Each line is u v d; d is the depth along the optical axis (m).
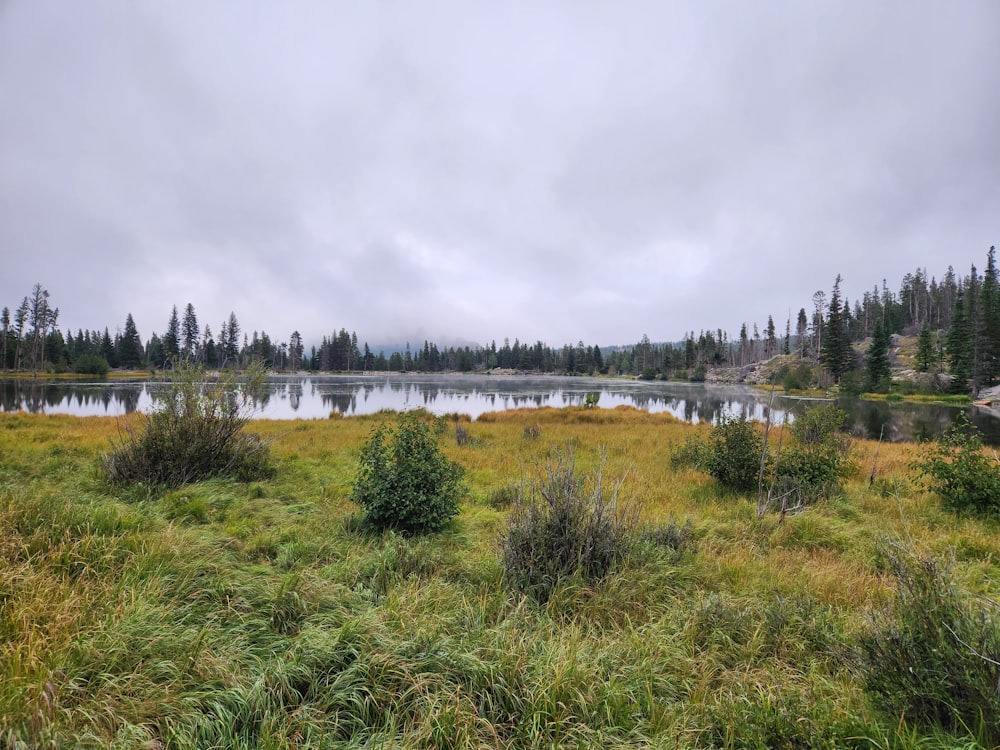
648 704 2.49
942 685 2.25
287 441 13.56
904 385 54.81
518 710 2.41
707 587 4.23
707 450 9.65
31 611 2.77
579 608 3.66
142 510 5.38
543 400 47.12
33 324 75.69
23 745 1.93
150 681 2.39
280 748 2.07
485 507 6.95
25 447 10.26
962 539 5.45
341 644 2.79
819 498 7.50
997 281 75.06
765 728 2.24
